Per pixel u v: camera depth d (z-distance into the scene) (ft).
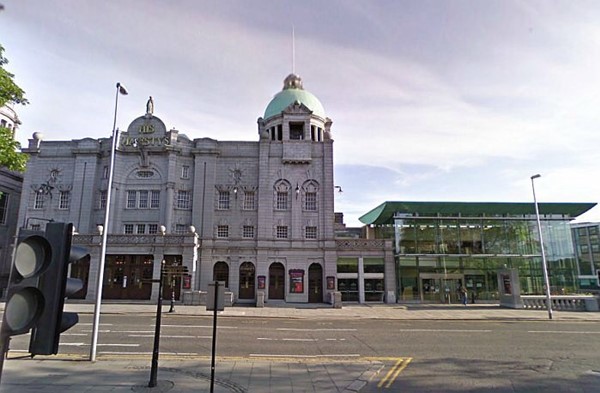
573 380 30.99
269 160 132.98
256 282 122.01
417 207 128.47
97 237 114.62
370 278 125.39
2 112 164.66
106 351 41.42
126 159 131.85
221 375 30.78
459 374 32.71
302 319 77.66
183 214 130.21
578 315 85.35
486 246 129.70
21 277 13.25
